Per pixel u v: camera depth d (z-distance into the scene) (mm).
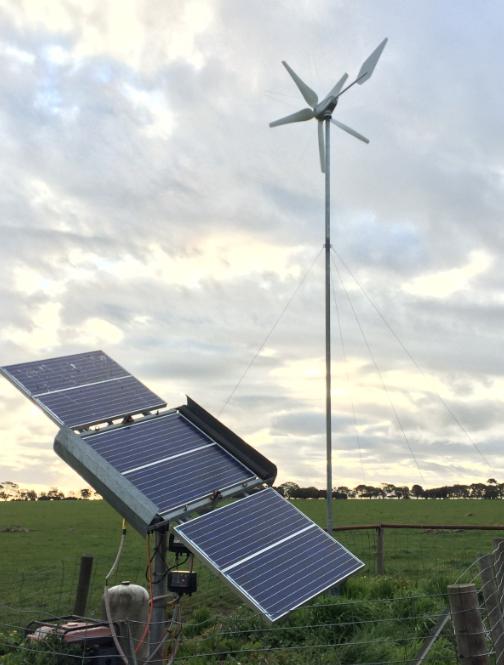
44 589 20922
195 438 12414
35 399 11445
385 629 13602
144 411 12516
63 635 11016
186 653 13062
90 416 11586
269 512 11672
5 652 12320
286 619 14102
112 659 10875
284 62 20641
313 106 20656
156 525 9953
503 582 11945
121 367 13805
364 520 40500
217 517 10727
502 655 10031
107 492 10406
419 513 45438
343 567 11234
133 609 11734
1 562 26281
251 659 12625
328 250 19250
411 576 20172
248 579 9734
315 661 12258
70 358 13344
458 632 8781
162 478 10867
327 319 18953
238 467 12227
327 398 18656
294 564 10664
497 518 41375
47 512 48344
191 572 10734
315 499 64625
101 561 26594
